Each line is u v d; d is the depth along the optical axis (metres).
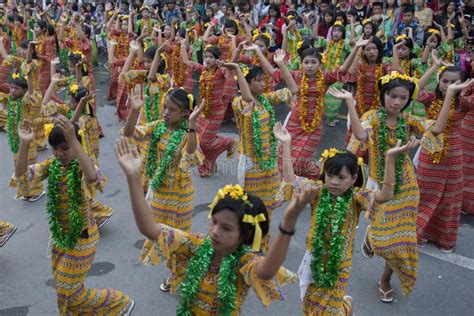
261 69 5.11
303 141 5.83
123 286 4.65
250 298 4.47
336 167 3.32
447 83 4.79
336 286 3.42
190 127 4.05
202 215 6.04
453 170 4.94
